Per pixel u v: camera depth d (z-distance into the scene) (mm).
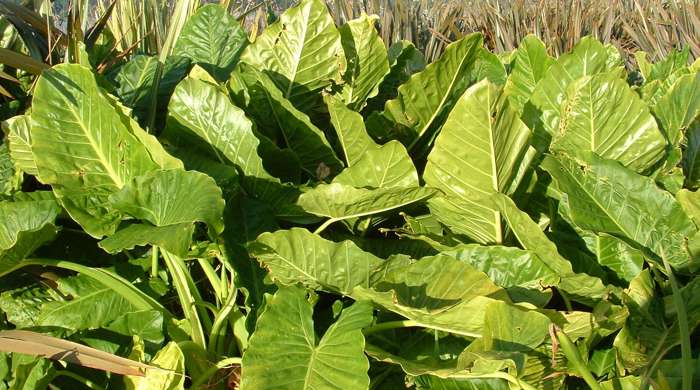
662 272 3100
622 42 10141
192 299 3031
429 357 2914
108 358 2719
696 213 2965
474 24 10305
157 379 2828
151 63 3709
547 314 2740
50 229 2902
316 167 3438
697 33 8258
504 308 2678
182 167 2900
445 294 2857
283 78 3518
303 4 3400
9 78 3484
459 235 3273
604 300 2875
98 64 3879
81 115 3041
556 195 3244
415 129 3389
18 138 3174
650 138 3145
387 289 2838
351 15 8508
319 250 2852
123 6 5238
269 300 2824
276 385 2688
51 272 3188
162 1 5562
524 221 2848
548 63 3670
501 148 2879
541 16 9820
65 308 3010
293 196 3146
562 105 3260
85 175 3057
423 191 2975
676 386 2770
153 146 2930
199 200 2775
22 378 2822
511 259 2957
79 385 3057
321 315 3135
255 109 3359
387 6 8578
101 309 3039
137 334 3002
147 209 2914
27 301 3180
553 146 3252
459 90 3709
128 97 3604
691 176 3439
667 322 2961
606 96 3115
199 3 4758
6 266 2928
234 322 3049
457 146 2883
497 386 2854
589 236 3209
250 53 3510
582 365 2674
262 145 3227
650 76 4070
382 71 3592
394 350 3002
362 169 3059
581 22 9766
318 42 3445
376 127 3338
